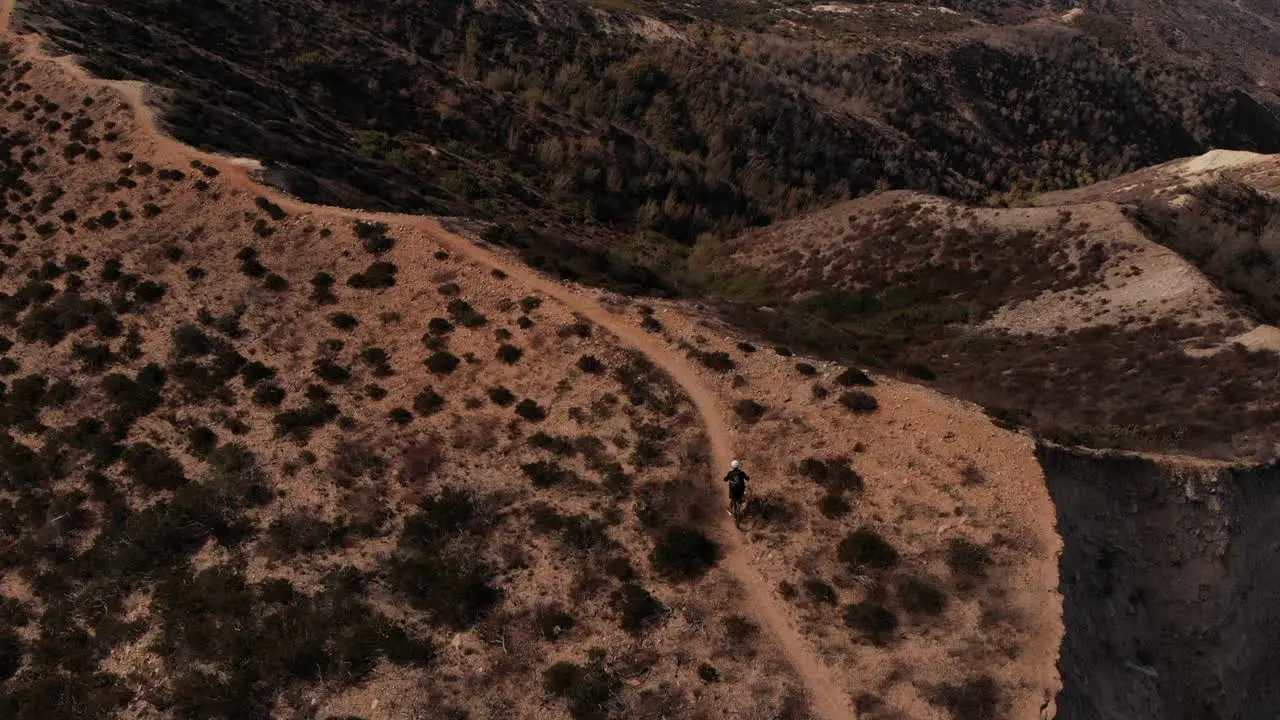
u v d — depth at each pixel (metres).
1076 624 23.88
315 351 34.19
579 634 24.28
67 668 26.41
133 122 44.12
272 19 71.06
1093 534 27.22
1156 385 39.91
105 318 36.22
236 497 29.42
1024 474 26.19
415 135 68.69
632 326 33.31
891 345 49.53
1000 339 48.72
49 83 47.66
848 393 29.75
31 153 44.22
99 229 40.03
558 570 25.95
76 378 34.88
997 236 58.84
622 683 22.91
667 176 75.88
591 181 72.69
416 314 34.84
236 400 32.91
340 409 31.97
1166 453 31.55
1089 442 30.42
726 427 29.28
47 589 28.94
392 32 83.44
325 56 70.19
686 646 23.53
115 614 27.59
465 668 23.94
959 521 25.22
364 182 48.47
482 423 30.66
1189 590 28.47
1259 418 35.38
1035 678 21.64
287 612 25.81
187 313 36.16
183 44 60.66
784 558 25.41
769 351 32.16
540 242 40.34
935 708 21.36
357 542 27.73
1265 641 31.20
